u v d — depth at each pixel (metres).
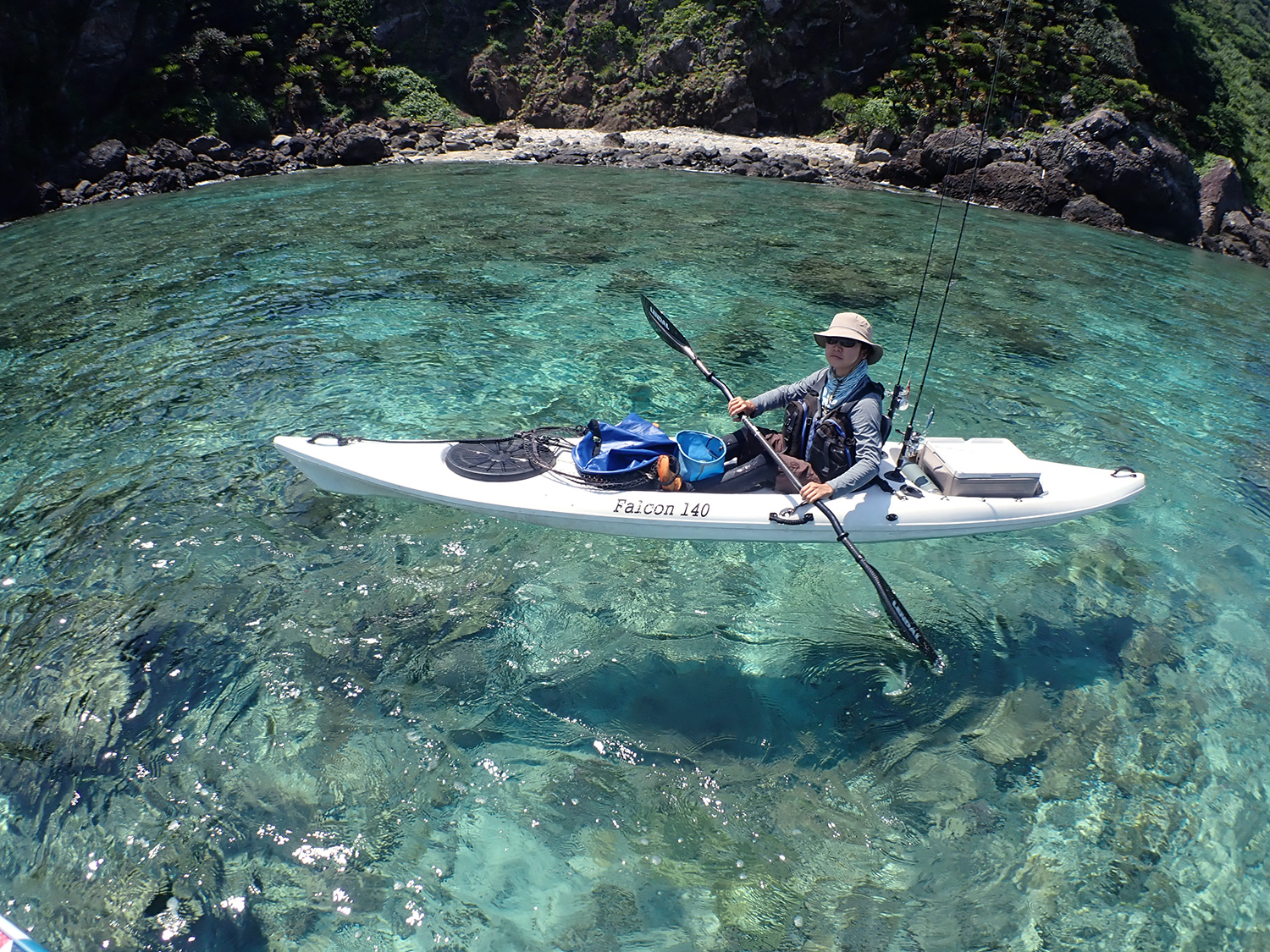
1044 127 18.25
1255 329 9.16
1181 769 3.21
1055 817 2.99
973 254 11.53
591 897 2.63
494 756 3.12
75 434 5.37
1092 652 3.85
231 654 3.52
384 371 6.46
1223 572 4.52
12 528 4.34
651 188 14.95
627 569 4.18
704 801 2.98
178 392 6.01
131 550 4.17
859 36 20.39
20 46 15.27
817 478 3.86
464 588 3.98
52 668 3.41
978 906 2.66
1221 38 27.89
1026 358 7.57
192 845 2.74
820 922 2.60
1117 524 4.93
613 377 6.50
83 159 14.97
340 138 17.19
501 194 13.85
